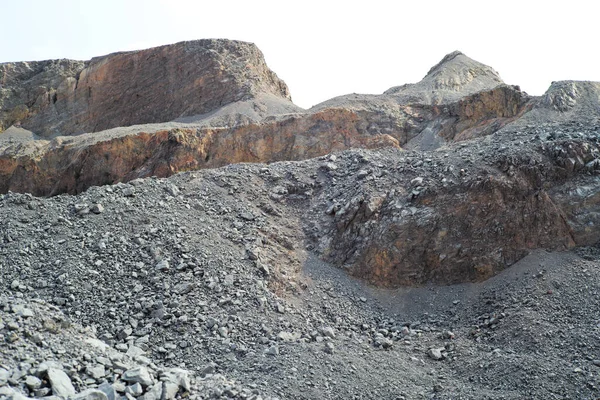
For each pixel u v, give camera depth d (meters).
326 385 12.07
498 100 37.59
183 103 61.06
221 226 18.58
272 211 20.17
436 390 12.64
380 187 19.97
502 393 12.29
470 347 14.69
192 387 10.45
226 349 13.42
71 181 46.00
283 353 13.19
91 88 66.75
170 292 15.06
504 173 18.98
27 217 17.62
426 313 16.88
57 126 67.00
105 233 16.94
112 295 14.78
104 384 9.32
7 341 9.70
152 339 13.63
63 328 11.06
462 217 18.41
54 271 15.33
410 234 18.44
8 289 14.47
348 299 17.31
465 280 17.86
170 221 17.95
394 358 14.12
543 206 18.39
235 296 15.42
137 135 44.94
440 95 45.09
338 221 19.42
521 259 17.86
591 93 28.92
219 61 61.19
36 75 71.88
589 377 12.53
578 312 15.27
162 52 63.47
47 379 9.02
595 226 18.25
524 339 14.42
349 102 45.03
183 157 43.09
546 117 27.19
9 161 48.38
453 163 20.02
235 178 21.50
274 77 67.19
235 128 44.28
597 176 18.94
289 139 43.25
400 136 41.34
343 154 23.17
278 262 17.78
